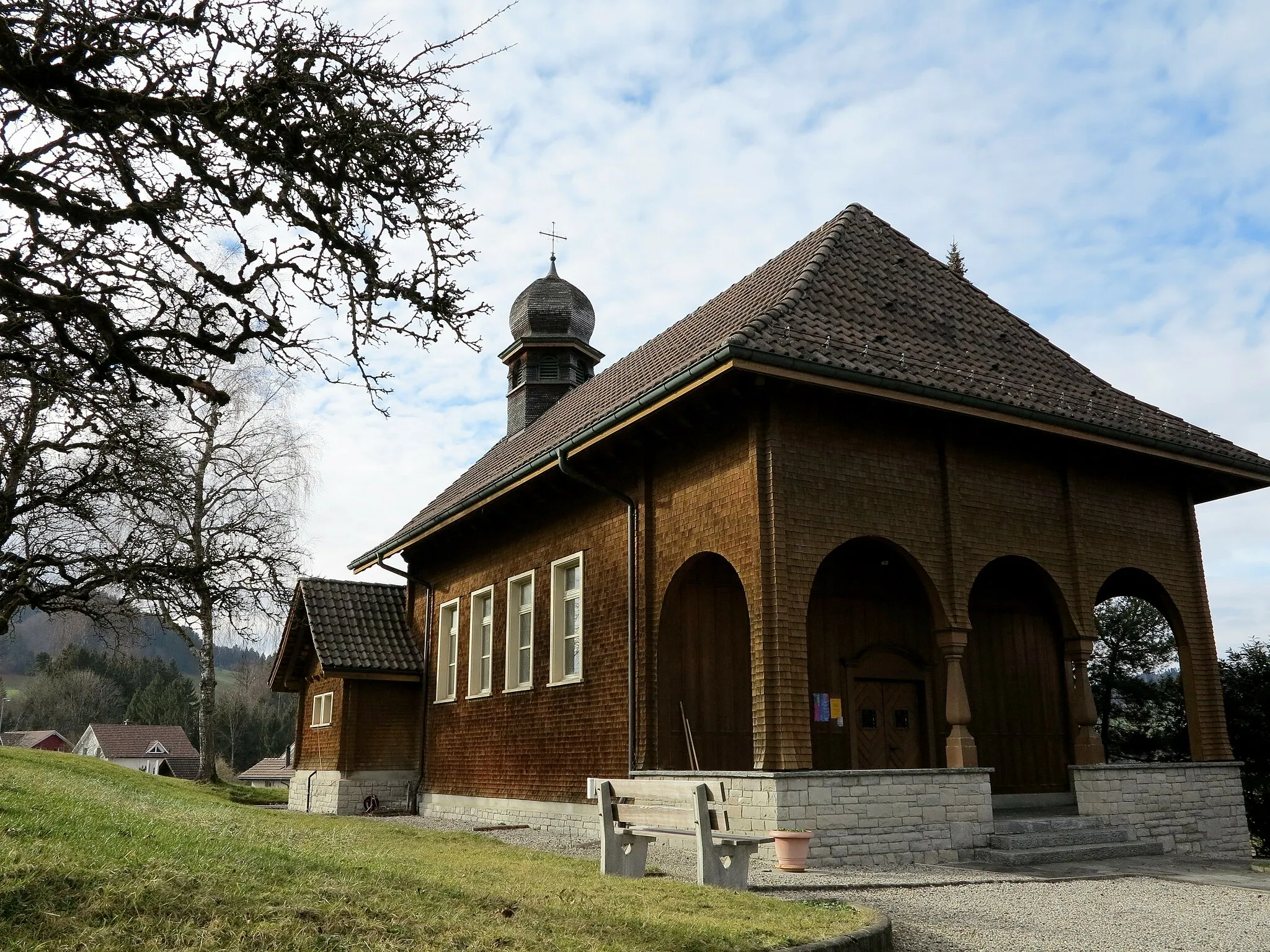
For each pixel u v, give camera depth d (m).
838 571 15.67
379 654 23.23
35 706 89.12
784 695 12.07
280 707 86.81
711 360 12.02
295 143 7.26
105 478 12.88
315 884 6.39
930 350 14.41
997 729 16.42
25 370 8.15
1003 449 14.88
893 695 15.73
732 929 6.38
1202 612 16.48
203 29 7.05
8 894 5.27
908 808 12.09
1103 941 7.67
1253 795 19.77
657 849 12.68
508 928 5.95
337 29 7.41
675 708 14.58
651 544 15.16
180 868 6.20
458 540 21.78
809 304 14.04
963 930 7.87
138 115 6.59
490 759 19.45
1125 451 15.17
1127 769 14.32
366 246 7.67
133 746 81.19
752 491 12.87
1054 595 14.99
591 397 21.39
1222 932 8.11
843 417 13.52
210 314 7.62
